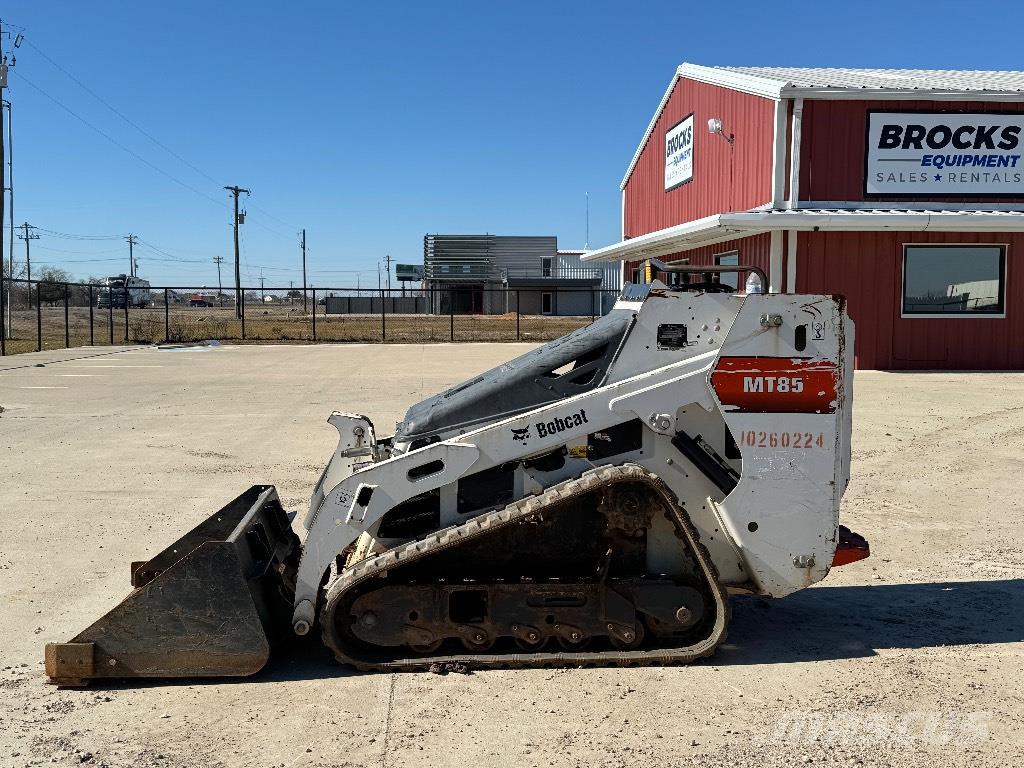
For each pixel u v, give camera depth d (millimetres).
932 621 5141
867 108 17797
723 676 4359
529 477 4582
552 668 4438
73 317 52594
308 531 4500
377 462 4945
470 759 3580
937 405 13344
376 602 4410
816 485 4441
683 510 4395
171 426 11883
